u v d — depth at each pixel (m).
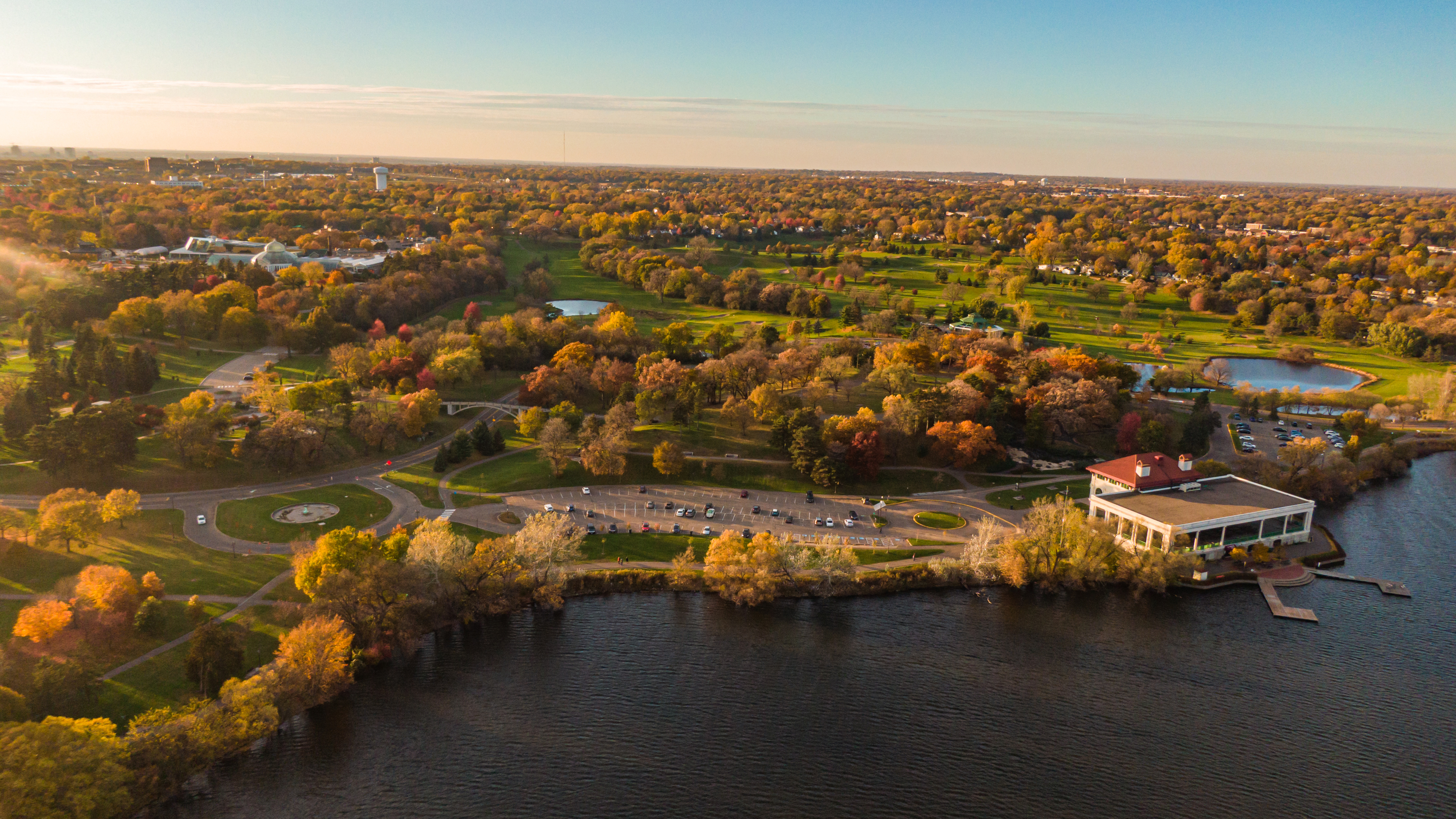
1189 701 147.62
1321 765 133.12
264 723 128.38
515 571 170.50
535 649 157.75
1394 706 147.25
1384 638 167.38
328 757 129.38
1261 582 186.12
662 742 134.88
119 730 128.88
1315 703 147.62
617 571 180.62
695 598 176.00
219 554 178.62
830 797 124.75
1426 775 131.50
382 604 155.00
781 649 159.62
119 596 149.00
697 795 124.38
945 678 152.38
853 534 199.00
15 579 162.12
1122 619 172.50
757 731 137.75
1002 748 135.62
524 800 122.31
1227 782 129.38
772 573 175.88
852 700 145.75
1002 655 159.38
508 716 139.62
